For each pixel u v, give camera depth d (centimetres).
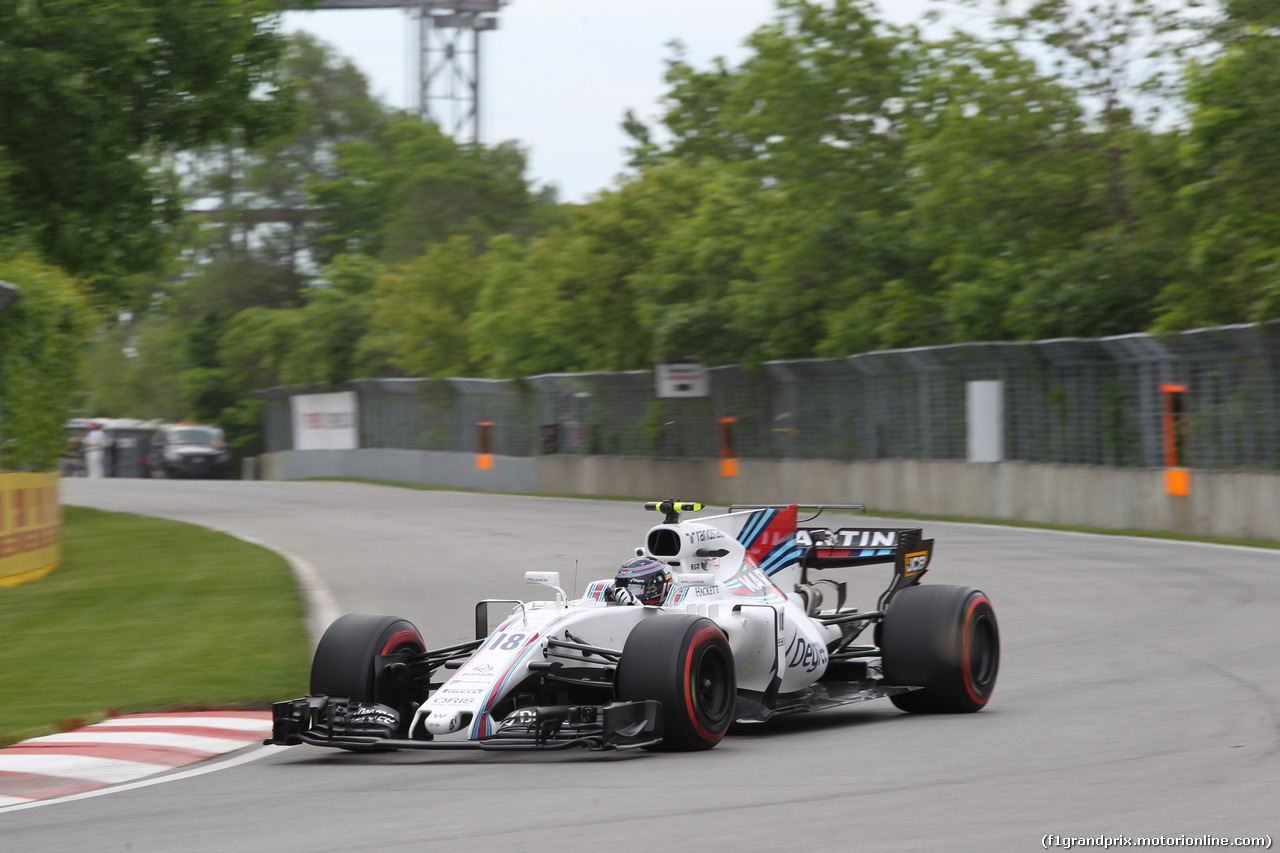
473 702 2067
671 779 1936
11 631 3906
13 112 7556
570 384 11750
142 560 5959
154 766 2284
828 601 4419
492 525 7688
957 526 7300
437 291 15000
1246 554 5478
